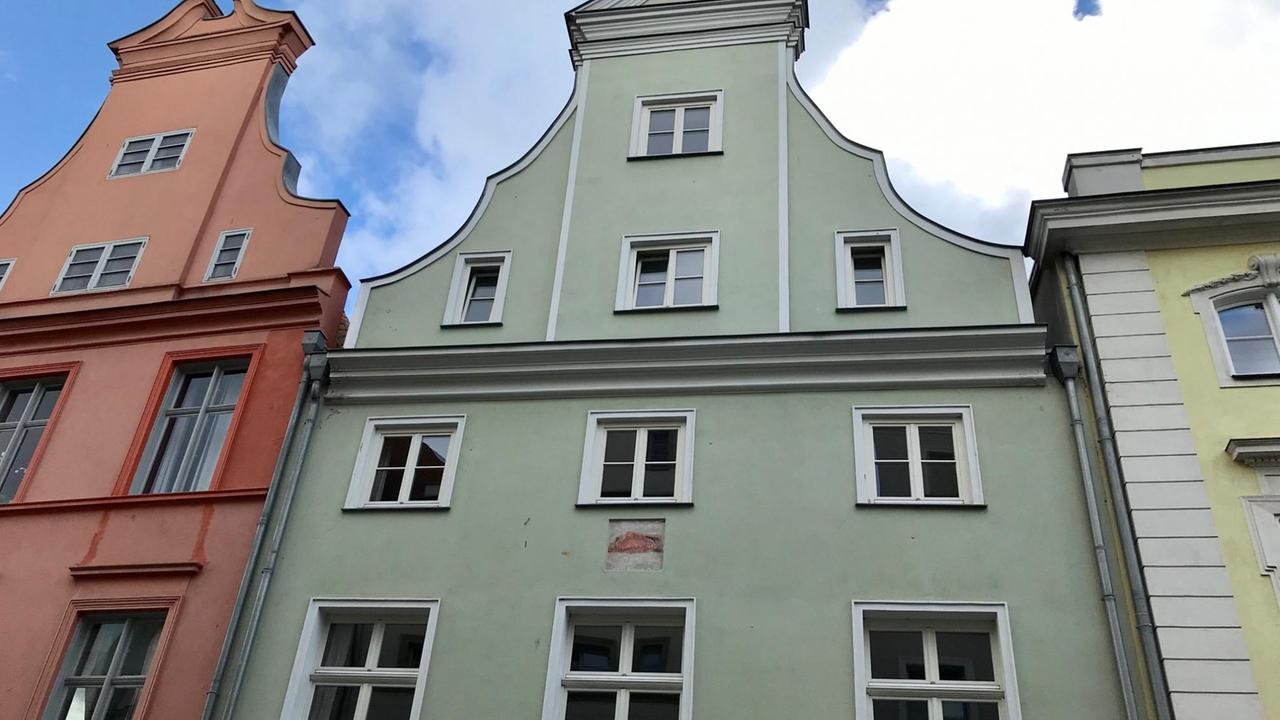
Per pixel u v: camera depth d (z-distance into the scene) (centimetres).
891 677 1020
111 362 1465
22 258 1641
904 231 1333
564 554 1134
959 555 1065
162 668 1158
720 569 1094
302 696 1095
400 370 1311
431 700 1057
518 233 1444
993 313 1234
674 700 1037
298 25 1852
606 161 1483
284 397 1353
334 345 1444
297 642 1123
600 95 1563
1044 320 1360
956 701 994
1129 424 1106
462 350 1287
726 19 1596
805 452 1162
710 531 1121
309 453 1277
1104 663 981
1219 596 983
